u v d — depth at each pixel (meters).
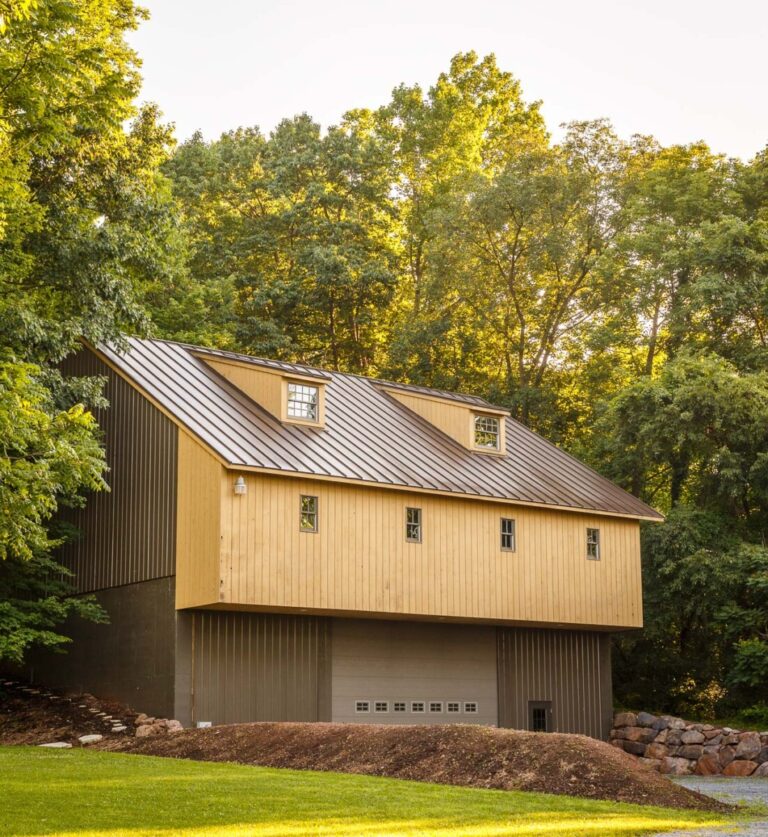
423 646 32.47
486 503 32.69
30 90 20.36
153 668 28.30
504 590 32.56
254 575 27.22
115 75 22.77
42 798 15.26
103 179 29.16
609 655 36.91
